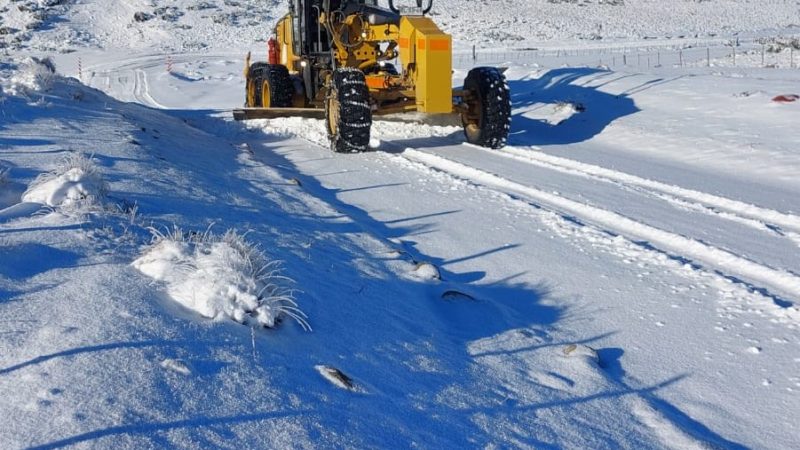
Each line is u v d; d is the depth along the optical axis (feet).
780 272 20.31
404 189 30.66
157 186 22.84
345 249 20.94
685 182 31.89
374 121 47.29
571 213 27.35
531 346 16.01
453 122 46.11
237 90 91.04
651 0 206.18
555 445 11.80
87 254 15.37
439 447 10.92
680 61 96.53
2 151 24.88
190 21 173.78
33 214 17.66
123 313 12.57
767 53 102.89
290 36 48.91
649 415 13.15
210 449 9.38
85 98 42.34
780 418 13.38
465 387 13.41
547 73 64.34
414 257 22.12
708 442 12.25
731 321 17.49
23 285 13.42
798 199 28.68
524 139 44.16
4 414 9.48
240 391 10.96
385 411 11.63
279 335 13.42
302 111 43.27
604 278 20.51
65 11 176.65
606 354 16.02
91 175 19.43
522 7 194.49
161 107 76.28
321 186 31.35
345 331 14.67
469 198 29.17
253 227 20.83
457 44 149.48
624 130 43.55
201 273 13.99
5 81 41.70
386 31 41.50
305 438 10.10
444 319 17.17
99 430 9.29
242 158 35.06
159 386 10.55
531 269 21.33
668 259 21.65
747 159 35.29
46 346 11.23
